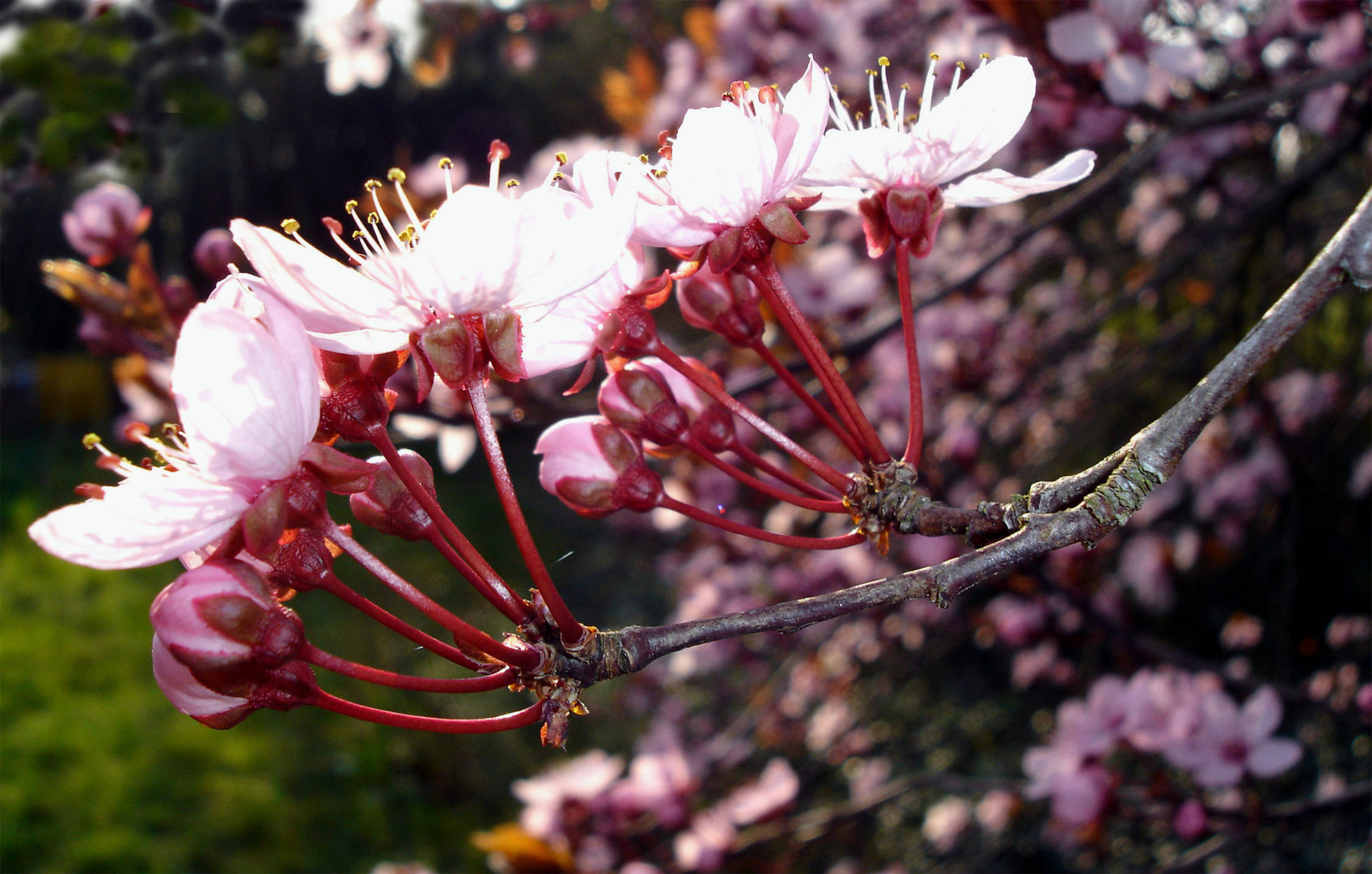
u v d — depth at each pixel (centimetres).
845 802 38
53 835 40
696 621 9
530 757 48
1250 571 36
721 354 20
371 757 47
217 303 9
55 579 63
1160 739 21
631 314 10
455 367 9
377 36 34
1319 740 28
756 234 10
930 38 29
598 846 23
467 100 87
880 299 32
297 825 42
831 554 33
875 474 10
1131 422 37
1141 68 17
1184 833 20
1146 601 34
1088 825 21
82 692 51
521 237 9
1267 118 23
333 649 56
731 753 34
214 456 9
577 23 81
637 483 10
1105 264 40
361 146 82
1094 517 9
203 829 41
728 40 29
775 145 10
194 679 9
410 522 9
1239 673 26
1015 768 37
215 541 9
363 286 9
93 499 9
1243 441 33
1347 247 9
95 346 17
